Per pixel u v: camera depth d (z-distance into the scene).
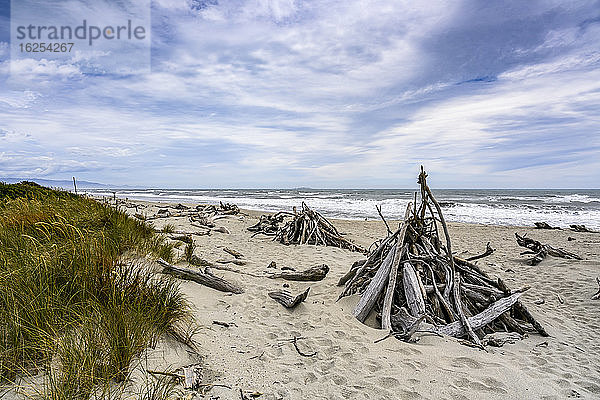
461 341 4.26
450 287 5.08
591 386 3.36
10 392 2.37
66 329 2.93
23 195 11.94
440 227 17.20
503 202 36.34
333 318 4.78
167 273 5.48
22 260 3.93
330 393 3.05
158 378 2.86
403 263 5.33
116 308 3.20
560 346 4.45
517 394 3.09
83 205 9.40
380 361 3.62
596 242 12.40
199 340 3.70
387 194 60.12
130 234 6.86
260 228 14.02
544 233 14.94
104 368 2.64
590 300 6.49
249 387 3.06
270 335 4.23
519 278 8.08
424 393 3.06
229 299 5.26
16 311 2.88
